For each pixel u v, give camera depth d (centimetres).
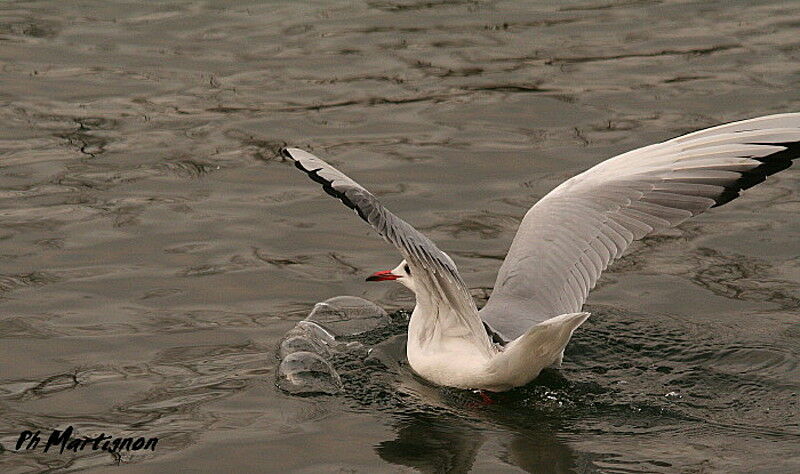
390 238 936
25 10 2272
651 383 1145
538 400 1114
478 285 1348
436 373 1134
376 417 1089
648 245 1450
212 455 1026
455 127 1777
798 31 2102
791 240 1439
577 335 1235
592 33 2136
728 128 1167
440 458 1016
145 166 1662
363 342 1242
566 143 1712
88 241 1452
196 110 1845
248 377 1160
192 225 1500
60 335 1243
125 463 1013
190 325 1269
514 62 2012
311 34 2153
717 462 989
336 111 1839
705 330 1238
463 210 1533
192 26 2197
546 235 1176
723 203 1127
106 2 2314
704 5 2266
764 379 1143
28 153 1694
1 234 1460
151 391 1135
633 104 1830
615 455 1011
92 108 1853
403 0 2336
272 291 1349
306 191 1603
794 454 1002
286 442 1045
